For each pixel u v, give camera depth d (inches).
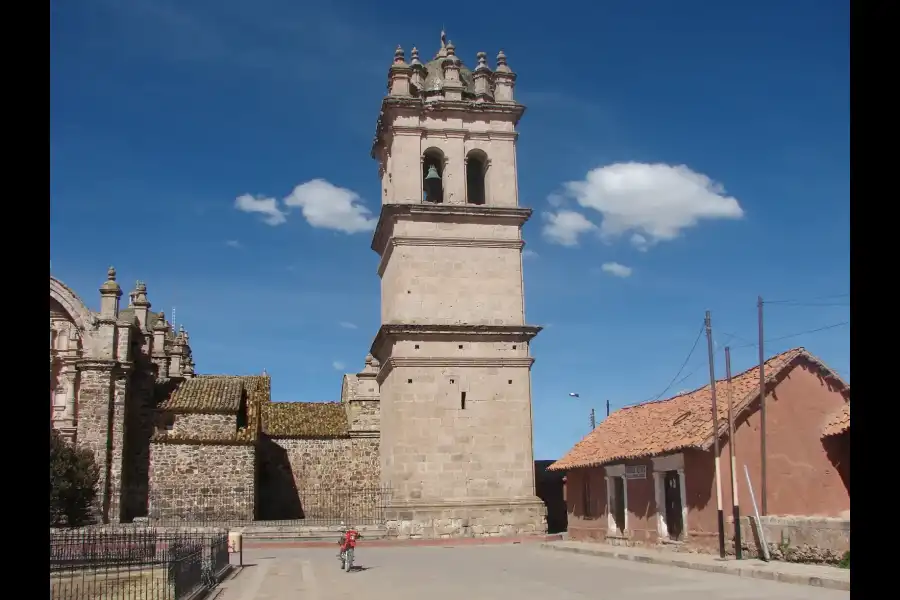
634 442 1256.2
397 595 753.0
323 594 774.5
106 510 1715.1
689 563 917.2
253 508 1802.4
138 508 1788.9
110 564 1053.8
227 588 848.9
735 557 933.2
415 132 1678.2
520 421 1599.4
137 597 759.1
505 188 1689.2
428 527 1515.7
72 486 1487.5
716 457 972.6
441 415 1567.4
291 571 1028.5
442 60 1749.5
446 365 1587.1
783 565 834.2
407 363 1569.9
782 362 1021.8
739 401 998.4
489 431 1582.2
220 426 1867.6
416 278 1622.8
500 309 1643.7
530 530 1553.9
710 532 993.5
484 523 1539.1
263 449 1980.8
